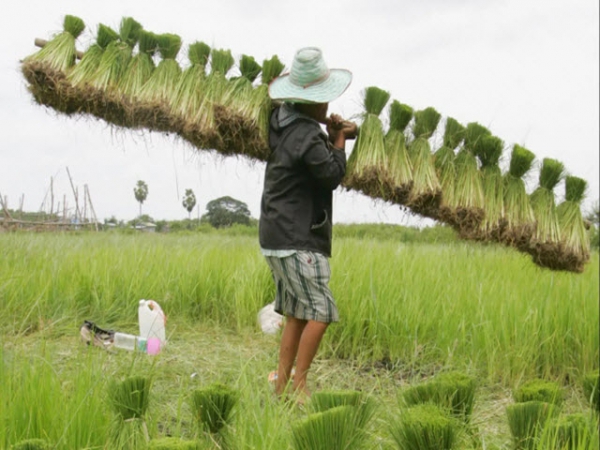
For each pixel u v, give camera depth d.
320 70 3.99
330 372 4.55
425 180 4.24
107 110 4.21
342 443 2.26
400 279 6.33
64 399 2.81
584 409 4.28
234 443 2.75
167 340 5.18
